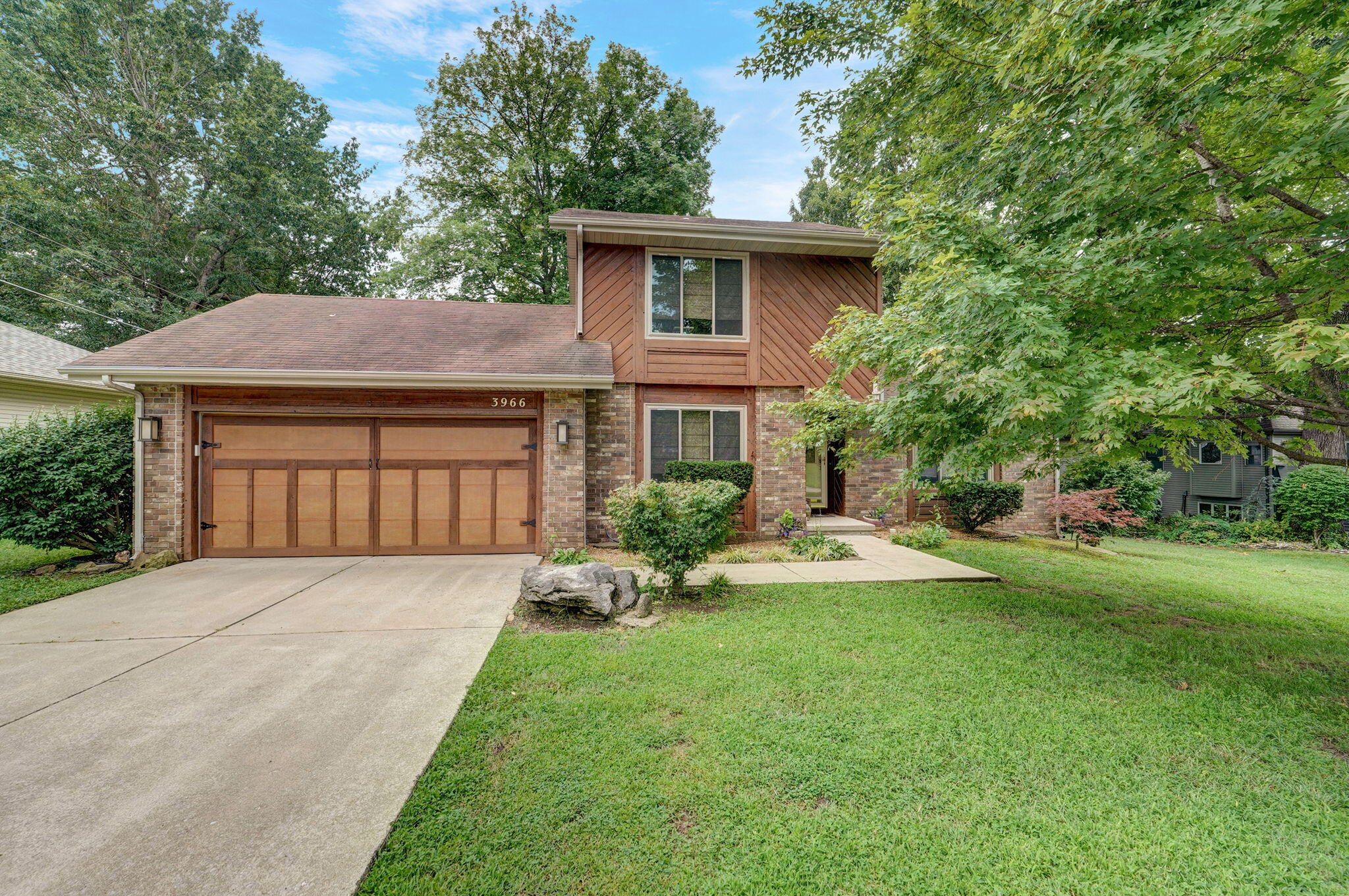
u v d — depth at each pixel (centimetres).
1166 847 233
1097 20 372
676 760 291
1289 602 647
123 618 537
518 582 686
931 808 256
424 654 441
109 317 1834
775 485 1009
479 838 232
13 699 359
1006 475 1130
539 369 851
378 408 841
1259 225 438
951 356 434
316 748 301
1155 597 650
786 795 264
